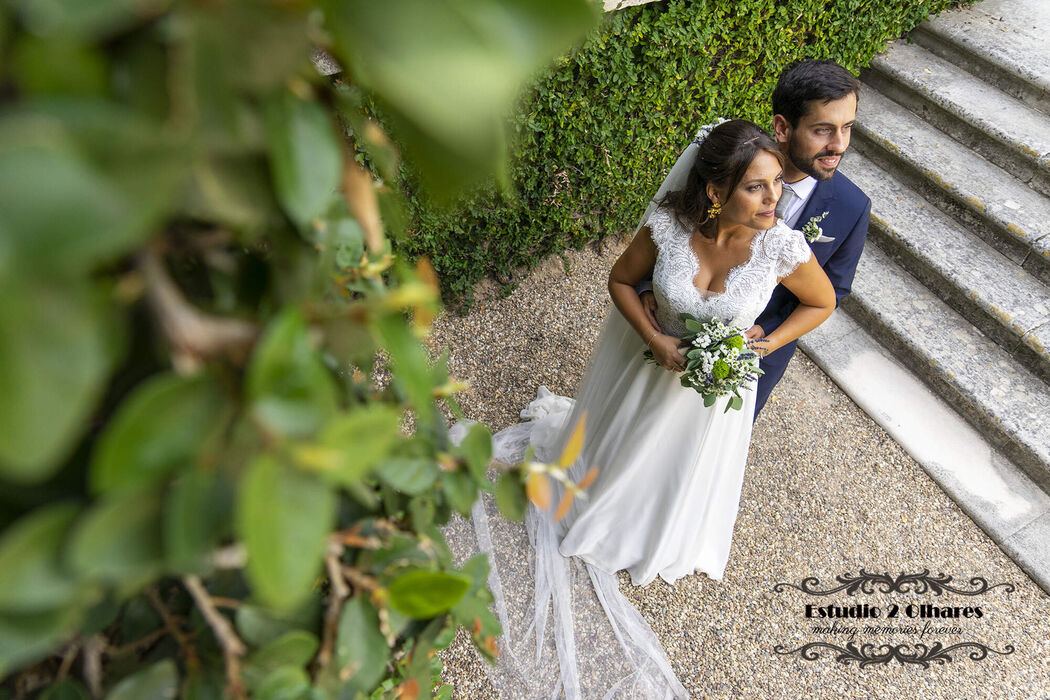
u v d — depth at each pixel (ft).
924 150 13.05
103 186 1.00
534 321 12.21
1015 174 12.50
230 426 1.34
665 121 11.80
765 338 7.31
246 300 1.82
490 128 1.22
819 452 10.93
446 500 2.65
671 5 10.32
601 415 8.75
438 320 11.97
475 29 1.16
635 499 8.62
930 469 10.71
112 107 1.08
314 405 1.32
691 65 11.21
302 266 1.81
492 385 11.28
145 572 1.30
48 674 2.00
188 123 1.14
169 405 1.26
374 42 1.16
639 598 9.10
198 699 1.96
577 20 1.26
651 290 7.73
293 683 1.90
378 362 9.04
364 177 1.79
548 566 8.99
